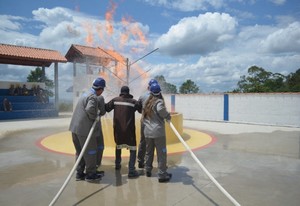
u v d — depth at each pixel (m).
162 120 4.59
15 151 7.01
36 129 11.35
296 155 6.54
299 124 12.30
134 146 4.86
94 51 19.17
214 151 6.98
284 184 4.49
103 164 5.64
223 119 14.91
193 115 16.19
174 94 17.05
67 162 5.89
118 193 4.08
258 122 13.59
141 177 4.81
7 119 15.92
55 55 18.80
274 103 13.05
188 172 5.12
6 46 18.03
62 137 8.93
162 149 4.54
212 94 15.35
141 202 3.75
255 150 7.12
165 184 4.45
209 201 3.78
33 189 4.27
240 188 4.30
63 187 3.81
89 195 4.00
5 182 4.61
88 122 4.46
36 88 19.73
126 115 4.82
